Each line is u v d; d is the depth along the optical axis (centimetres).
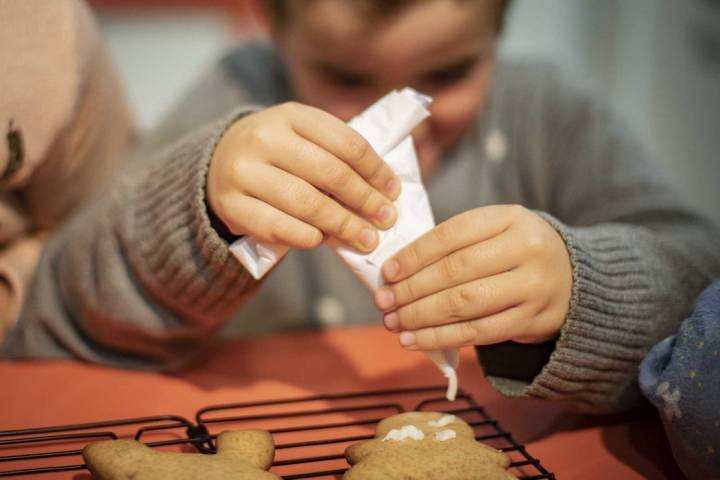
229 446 45
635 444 50
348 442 48
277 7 75
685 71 158
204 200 52
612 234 54
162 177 56
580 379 49
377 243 48
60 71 60
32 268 65
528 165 87
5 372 58
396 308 48
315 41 68
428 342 47
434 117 74
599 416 53
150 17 154
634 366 51
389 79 69
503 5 73
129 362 59
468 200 86
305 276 89
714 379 44
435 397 54
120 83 76
